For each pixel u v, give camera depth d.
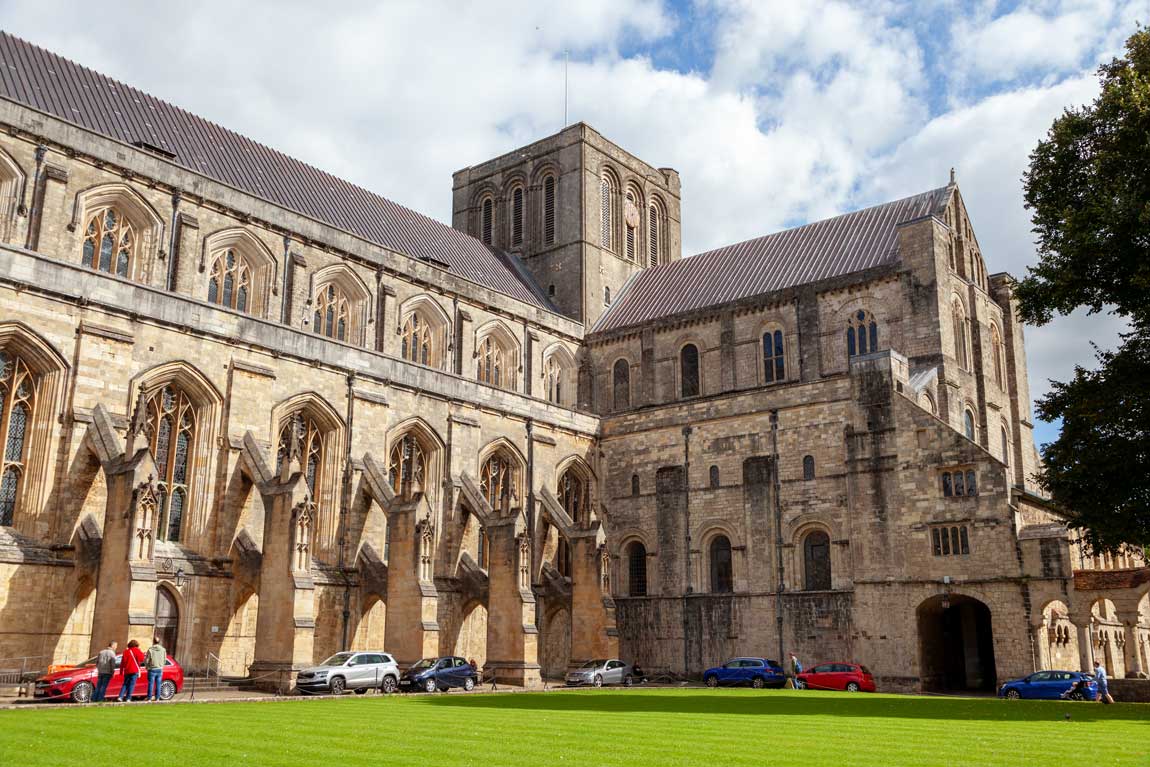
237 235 65.19
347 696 45.75
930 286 72.00
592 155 96.44
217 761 21.39
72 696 38.62
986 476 59.62
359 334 71.44
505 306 83.00
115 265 59.47
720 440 72.75
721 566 71.25
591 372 89.31
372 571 59.19
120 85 67.75
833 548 65.75
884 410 64.38
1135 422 43.34
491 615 61.66
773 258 86.62
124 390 50.19
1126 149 44.75
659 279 95.62
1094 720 34.66
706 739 26.62
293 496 51.00
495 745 24.80
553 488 74.81
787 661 66.06
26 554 45.38
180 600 51.06
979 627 66.25
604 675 62.12
